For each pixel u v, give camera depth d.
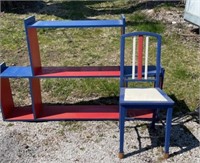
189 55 5.37
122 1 8.88
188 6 6.17
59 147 3.36
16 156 3.24
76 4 8.84
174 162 3.09
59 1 9.23
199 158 3.15
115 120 3.82
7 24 7.01
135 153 3.23
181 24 6.60
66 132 3.61
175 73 4.80
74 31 6.61
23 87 4.59
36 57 3.74
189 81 4.61
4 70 3.82
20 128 3.71
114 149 3.30
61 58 5.41
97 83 4.61
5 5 8.13
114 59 5.34
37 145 3.40
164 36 6.10
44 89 4.52
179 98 4.21
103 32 6.51
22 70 3.80
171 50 5.55
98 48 5.77
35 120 3.82
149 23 6.71
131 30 6.41
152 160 3.13
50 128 3.70
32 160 3.18
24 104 4.21
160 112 3.96
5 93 3.84
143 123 3.75
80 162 3.13
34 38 3.67
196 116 3.87
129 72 3.69
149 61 5.20
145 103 2.91
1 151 3.32
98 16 7.59
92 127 3.70
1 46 5.93
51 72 3.74
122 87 3.53
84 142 3.43
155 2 8.09
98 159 3.16
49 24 3.52
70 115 3.89
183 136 3.50
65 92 4.45
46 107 4.09
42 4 8.80
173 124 3.72
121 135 3.06
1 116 3.96
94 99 4.29
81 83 4.62
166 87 4.46
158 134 3.54
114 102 4.20
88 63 5.21
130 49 5.71
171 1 8.00
